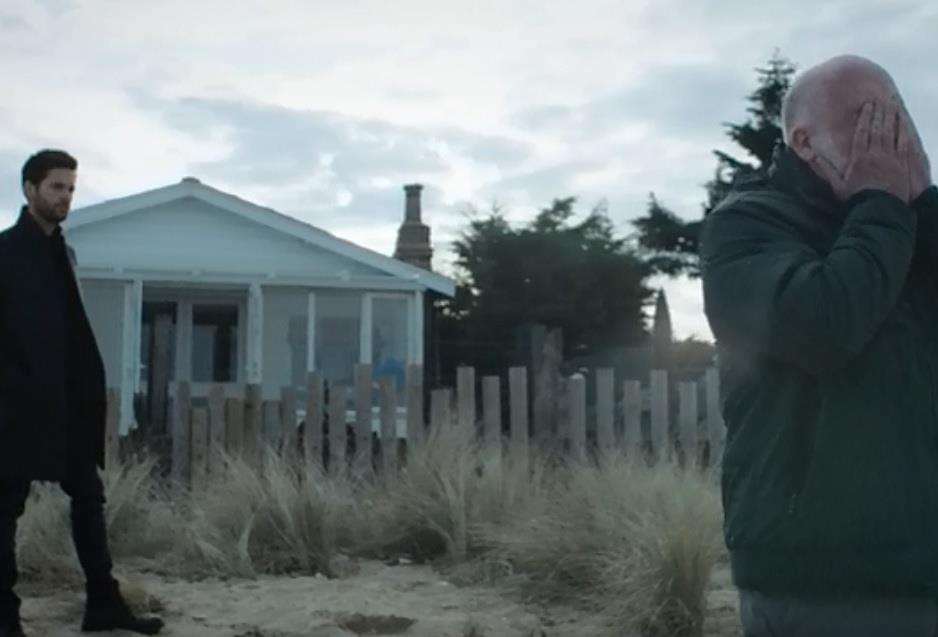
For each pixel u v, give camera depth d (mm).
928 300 1964
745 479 1957
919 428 1866
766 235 1979
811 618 1849
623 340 35688
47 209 4613
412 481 7418
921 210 1974
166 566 6469
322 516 6789
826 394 1857
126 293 18031
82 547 4746
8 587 4496
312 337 18906
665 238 37656
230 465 7520
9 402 4449
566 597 5535
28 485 4570
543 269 34938
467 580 6043
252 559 6488
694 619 4832
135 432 9383
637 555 5102
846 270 1806
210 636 4781
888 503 1810
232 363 19469
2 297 4504
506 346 29438
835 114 2014
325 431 9453
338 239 19453
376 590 5855
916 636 1801
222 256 19469
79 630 4797
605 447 9203
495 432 9242
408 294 19406
